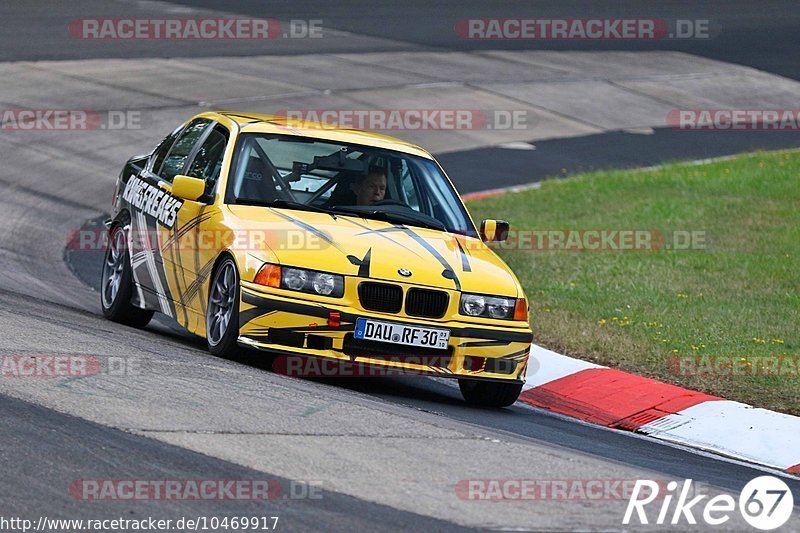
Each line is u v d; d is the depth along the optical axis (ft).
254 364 91.35
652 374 108.78
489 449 72.90
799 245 166.71
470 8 399.03
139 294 106.73
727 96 315.58
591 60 335.88
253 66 282.36
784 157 240.12
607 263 155.22
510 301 91.20
